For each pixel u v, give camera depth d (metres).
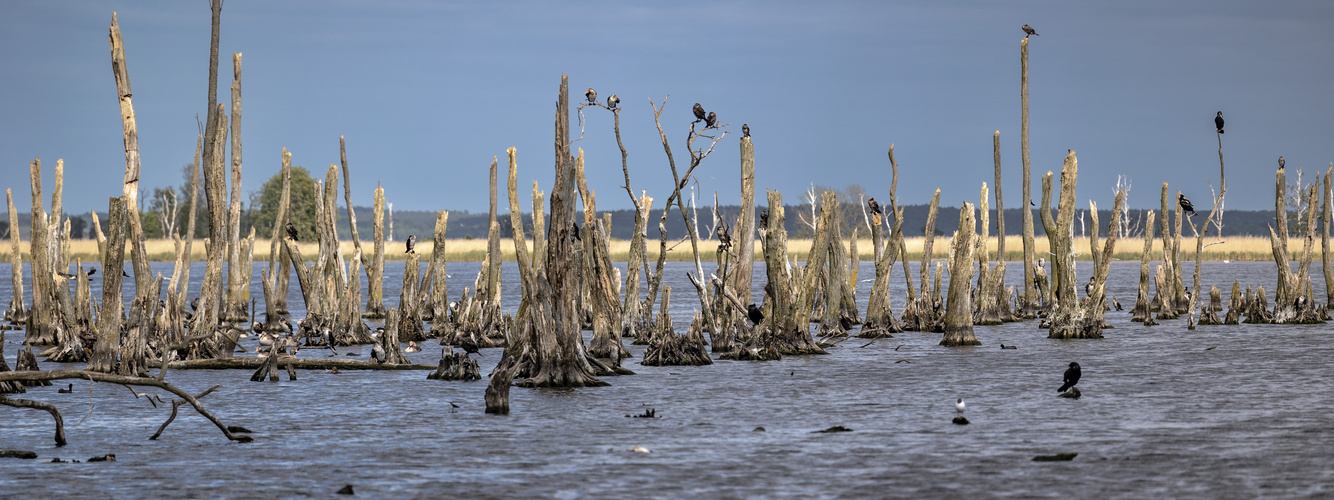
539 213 49.84
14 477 23.38
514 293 97.75
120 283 37.91
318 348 51.62
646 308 52.34
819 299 60.06
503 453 25.62
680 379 37.97
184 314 49.44
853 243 60.06
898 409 31.50
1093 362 42.31
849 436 27.41
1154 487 22.00
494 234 53.75
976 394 34.25
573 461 24.75
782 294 45.75
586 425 29.12
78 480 23.12
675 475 23.38
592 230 42.38
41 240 51.00
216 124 42.72
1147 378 37.44
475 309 52.31
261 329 56.41
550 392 34.91
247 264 62.09
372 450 26.05
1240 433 27.17
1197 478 22.67
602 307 42.25
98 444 26.98
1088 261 157.75
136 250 38.28
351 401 33.56
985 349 47.56
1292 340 50.22
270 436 27.84
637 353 47.56
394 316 42.66
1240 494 21.42
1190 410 30.69
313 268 56.59
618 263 157.62
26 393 35.25
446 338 52.84
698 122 46.47
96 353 38.03
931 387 35.88
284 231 63.03
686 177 47.22
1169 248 66.94
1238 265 149.75
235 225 49.72
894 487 22.20
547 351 36.19
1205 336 52.81
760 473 23.45
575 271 36.66
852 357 44.72
